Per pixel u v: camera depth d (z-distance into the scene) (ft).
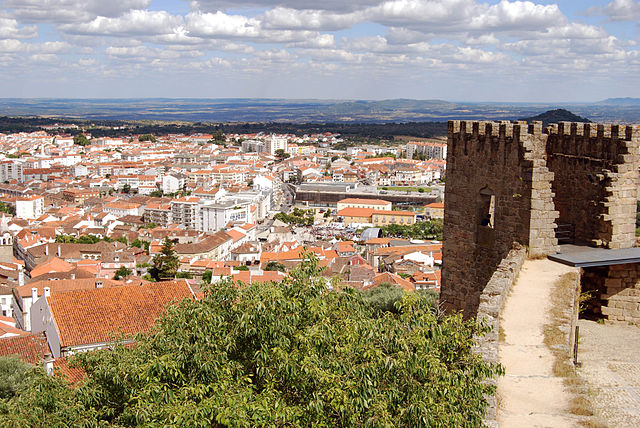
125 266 636.89
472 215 131.54
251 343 88.17
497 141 123.85
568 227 134.10
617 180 125.70
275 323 84.69
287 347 84.69
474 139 129.29
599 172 128.57
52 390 114.01
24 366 214.48
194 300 97.35
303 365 77.51
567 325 90.94
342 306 97.04
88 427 104.17
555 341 86.43
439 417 69.05
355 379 75.20
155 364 84.28
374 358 76.28
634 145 125.90
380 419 68.80
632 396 93.09
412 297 86.89
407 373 75.46
